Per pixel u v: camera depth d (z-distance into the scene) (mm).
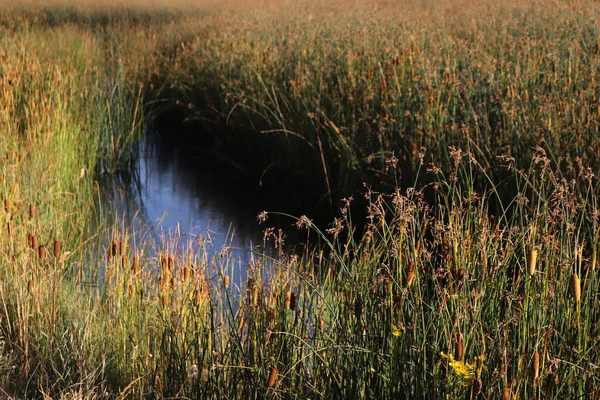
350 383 3191
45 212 6035
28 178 6301
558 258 3365
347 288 3623
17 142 7086
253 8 17516
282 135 8883
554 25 10844
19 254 4855
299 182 8680
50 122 8109
